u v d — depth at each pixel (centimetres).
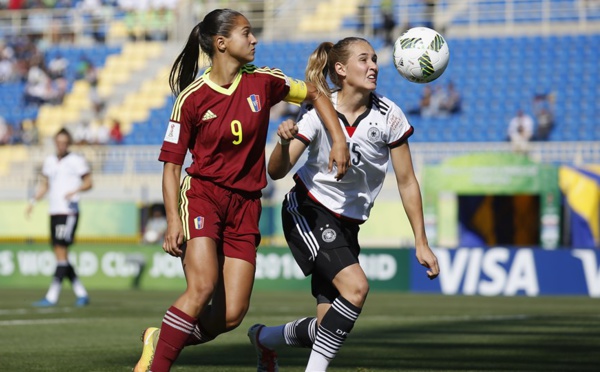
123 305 5109
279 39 10338
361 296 1941
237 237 1956
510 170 6450
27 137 9862
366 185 2056
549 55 9369
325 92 2030
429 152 7681
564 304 5238
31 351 2952
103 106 10181
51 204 5053
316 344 1952
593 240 6344
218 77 1945
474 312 4619
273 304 5175
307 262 2047
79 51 10612
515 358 2775
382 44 9819
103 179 8344
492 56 9450
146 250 6956
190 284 1870
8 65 10531
